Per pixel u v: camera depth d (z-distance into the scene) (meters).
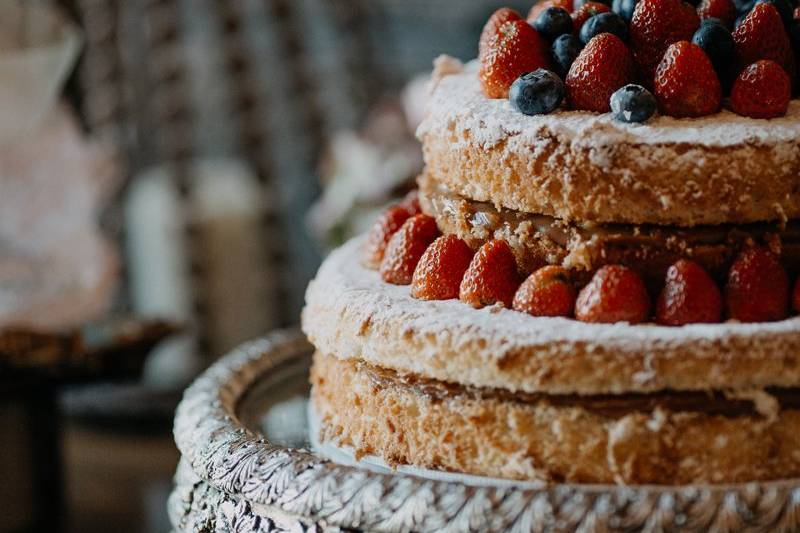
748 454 0.65
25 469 0.97
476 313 0.69
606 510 0.62
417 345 0.68
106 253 1.23
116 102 1.40
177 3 1.46
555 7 0.73
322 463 0.67
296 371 0.86
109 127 1.39
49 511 0.99
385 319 0.69
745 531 0.61
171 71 1.46
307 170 1.53
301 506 0.65
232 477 0.68
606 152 0.68
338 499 0.65
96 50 1.37
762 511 0.61
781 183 0.67
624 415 0.65
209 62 1.49
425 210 0.76
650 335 0.65
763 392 0.65
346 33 1.56
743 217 0.68
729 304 0.67
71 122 1.24
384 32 1.73
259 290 1.51
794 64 0.71
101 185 1.29
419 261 0.72
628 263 0.68
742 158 0.67
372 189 1.20
